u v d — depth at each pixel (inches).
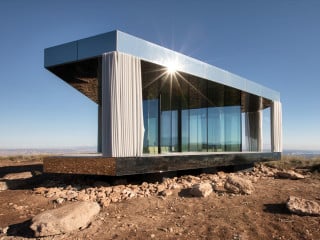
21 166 558.6
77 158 337.1
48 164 353.7
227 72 523.2
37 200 301.3
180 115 556.1
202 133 593.0
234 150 652.1
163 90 521.3
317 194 311.1
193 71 446.6
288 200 264.5
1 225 244.5
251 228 226.2
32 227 220.2
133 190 320.8
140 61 360.5
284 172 440.1
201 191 298.5
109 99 327.9
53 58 389.1
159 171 369.4
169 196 303.0
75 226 227.3
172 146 534.3
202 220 242.1
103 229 227.6
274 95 693.3
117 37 335.9
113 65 330.6
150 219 246.1
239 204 276.8
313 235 215.8
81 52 363.9
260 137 773.3
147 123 455.8
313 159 757.9
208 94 592.1
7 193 333.4
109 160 320.2
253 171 582.6
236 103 662.5
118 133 326.0
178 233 220.2
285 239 211.9
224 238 212.1
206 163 458.6
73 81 459.2
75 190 326.6
